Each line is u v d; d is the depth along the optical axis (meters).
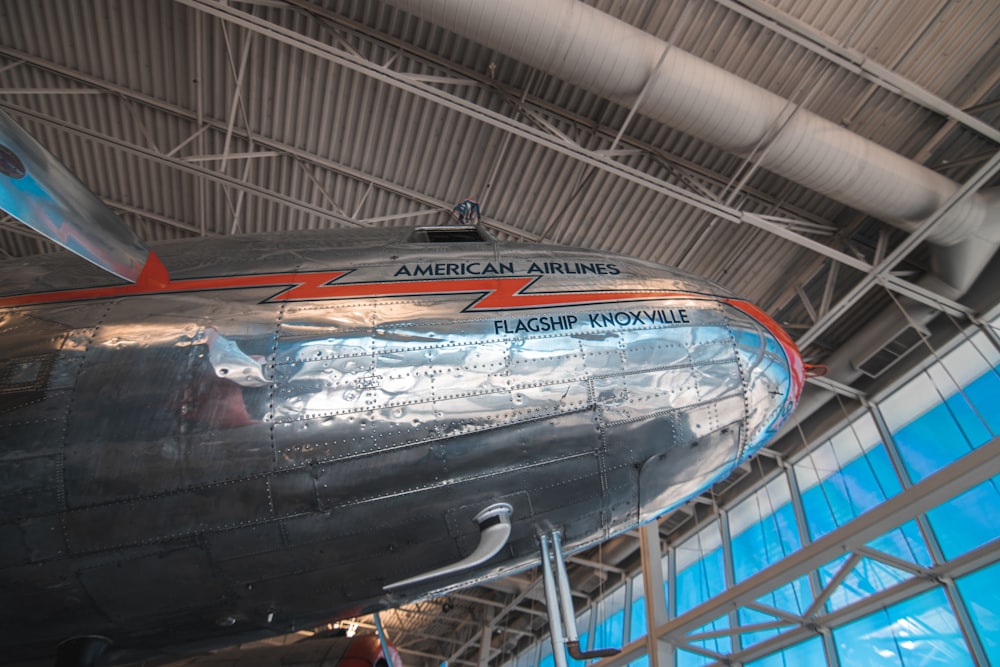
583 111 8.58
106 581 2.11
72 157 9.13
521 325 2.42
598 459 2.35
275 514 2.10
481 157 8.99
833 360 10.82
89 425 2.06
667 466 2.48
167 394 2.11
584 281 2.65
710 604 9.41
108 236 2.15
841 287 10.18
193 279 2.42
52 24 7.91
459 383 2.25
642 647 10.73
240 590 2.22
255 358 2.19
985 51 7.66
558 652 2.22
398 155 9.02
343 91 8.41
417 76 7.55
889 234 9.20
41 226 1.88
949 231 8.45
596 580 16.22
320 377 2.18
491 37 6.85
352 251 2.64
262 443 2.08
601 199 9.34
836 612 9.09
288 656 3.85
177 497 2.05
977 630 7.45
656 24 7.68
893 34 7.55
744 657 10.34
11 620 2.16
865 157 7.76
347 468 2.12
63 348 2.19
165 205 9.69
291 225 9.89
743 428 2.59
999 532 7.91
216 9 6.43
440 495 2.21
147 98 8.50
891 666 8.15
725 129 7.55
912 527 9.12
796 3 7.37
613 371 2.40
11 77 8.30
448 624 19.42
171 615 2.25
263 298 2.35
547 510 2.36
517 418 2.25
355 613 2.49
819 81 7.34
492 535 2.23
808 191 9.15
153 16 7.83
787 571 8.21
